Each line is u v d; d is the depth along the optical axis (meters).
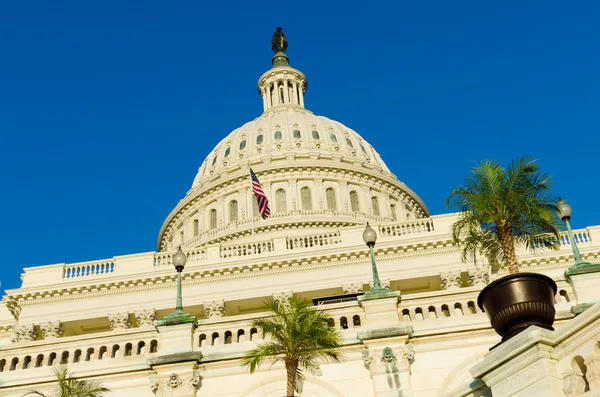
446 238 47.09
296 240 51.47
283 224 71.94
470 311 18.48
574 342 10.91
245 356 16.92
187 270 48.12
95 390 17.39
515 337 11.66
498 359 11.86
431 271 46.50
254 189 61.56
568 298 18.12
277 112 98.69
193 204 83.12
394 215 83.56
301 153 82.94
